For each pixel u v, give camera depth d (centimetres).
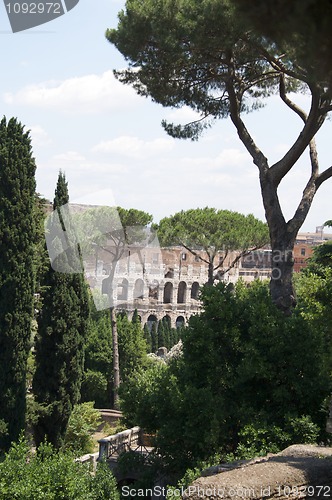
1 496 1747
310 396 1883
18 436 2606
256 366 1869
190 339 1992
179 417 1912
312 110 2041
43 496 1755
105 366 4828
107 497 1936
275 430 1770
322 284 2177
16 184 2627
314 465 1180
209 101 2506
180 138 2592
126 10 2172
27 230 2655
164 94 2369
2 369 2591
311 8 498
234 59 2244
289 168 2186
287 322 1950
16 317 2608
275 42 551
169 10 2012
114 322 4725
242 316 2027
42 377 2986
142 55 2228
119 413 4188
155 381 2106
